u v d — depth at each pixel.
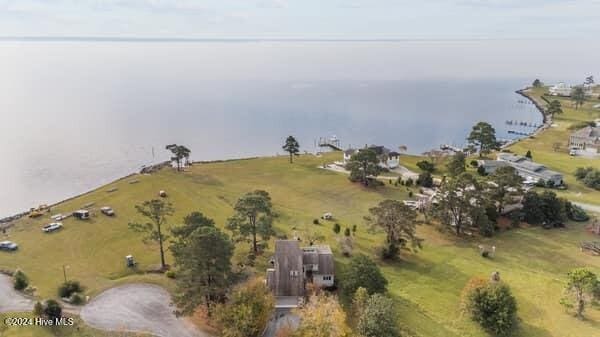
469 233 85.06
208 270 51.09
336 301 54.00
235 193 104.44
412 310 57.50
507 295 55.31
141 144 170.75
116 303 55.06
